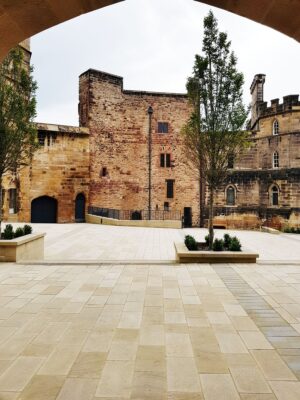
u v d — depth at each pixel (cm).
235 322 517
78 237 1852
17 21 334
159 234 2058
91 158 3081
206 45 1070
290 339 455
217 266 931
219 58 1065
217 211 3450
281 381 350
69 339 453
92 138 3081
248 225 3444
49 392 328
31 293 669
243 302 615
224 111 1066
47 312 559
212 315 548
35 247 1126
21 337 459
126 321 520
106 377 357
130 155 3281
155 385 342
